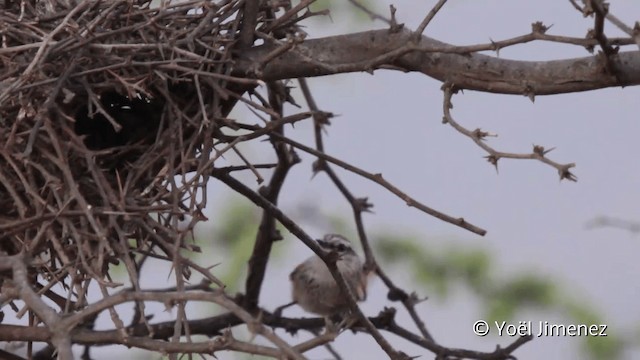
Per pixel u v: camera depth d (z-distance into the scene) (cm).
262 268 1249
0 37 1023
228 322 1252
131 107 1093
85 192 1003
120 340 804
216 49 1024
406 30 1023
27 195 978
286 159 1188
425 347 1192
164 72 1009
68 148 969
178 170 1020
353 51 1033
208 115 1035
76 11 975
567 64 952
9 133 976
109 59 991
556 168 891
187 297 745
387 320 1198
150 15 1023
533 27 915
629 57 929
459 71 980
